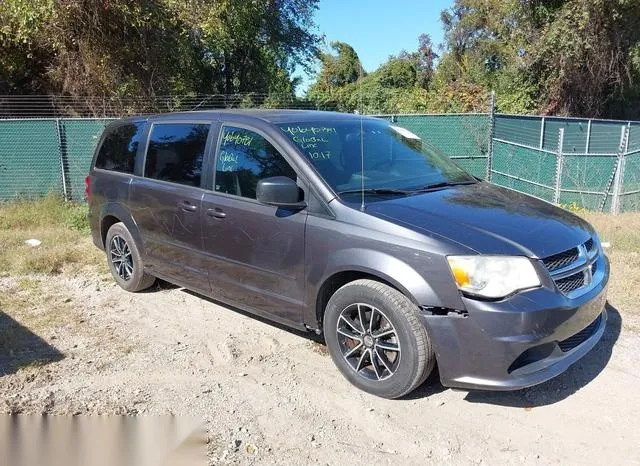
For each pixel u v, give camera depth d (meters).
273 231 4.08
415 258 3.39
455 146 13.82
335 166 4.08
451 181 4.52
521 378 3.25
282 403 3.69
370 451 3.20
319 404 3.68
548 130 16.33
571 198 12.02
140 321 5.10
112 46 14.51
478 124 13.77
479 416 3.50
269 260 4.14
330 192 3.85
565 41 20.89
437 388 3.80
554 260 3.46
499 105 22.11
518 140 15.12
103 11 13.82
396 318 3.48
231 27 18.84
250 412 3.60
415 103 21.62
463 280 3.26
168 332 4.85
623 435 3.30
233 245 4.38
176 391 3.86
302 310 4.02
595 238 4.11
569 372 4.00
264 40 22.00
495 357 3.22
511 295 3.24
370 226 3.61
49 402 3.73
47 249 7.39
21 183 11.52
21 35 13.51
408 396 3.72
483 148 13.81
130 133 5.72
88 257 7.05
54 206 10.38
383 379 3.64
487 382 3.27
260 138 4.34
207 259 4.65
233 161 4.49
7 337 4.69
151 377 4.07
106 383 3.98
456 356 3.31
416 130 13.72
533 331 3.21
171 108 15.96
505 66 25.05
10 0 13.06
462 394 3.73
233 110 4.83
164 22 15.02
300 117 4.55
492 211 3.82
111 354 4.44
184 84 18.08
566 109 22.78
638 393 3.72
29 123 11.38
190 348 4.53
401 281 3.41
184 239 4.84
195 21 15.63
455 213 3.72
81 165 11.70
